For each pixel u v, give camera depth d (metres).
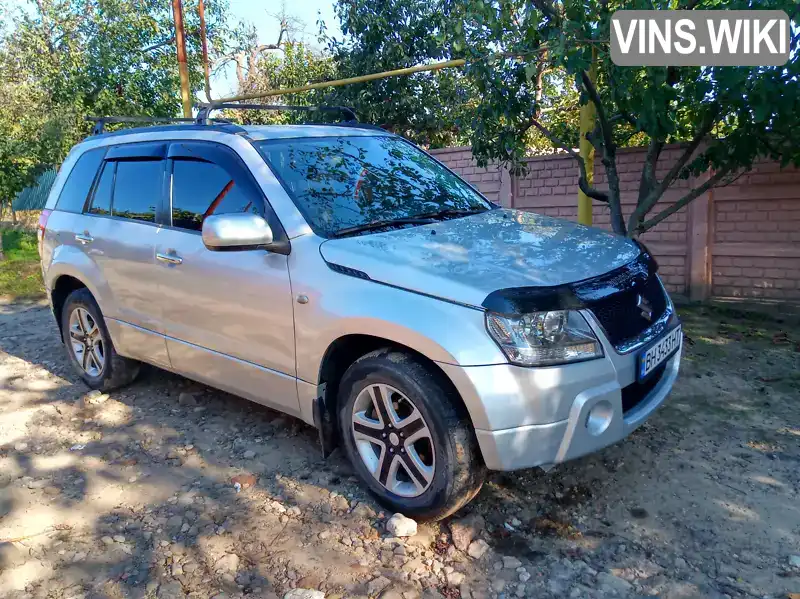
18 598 2.71
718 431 4.09
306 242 3.42
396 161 4.39
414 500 3.12
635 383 3.20
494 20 5.38
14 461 3.93
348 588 2.74
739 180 6.78
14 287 9.12
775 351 5.56
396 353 3.10
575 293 2.92
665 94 4.91
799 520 3.14
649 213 7.40
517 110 6.19
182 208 4.12
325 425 3.44
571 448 2.86
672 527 3.12
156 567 2.91
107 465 3.86
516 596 2.68
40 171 12.17
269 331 3.54
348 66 10.33
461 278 2.95
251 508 3.36
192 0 14.62
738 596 2.64
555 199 8.03
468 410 2.84
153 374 5.37
